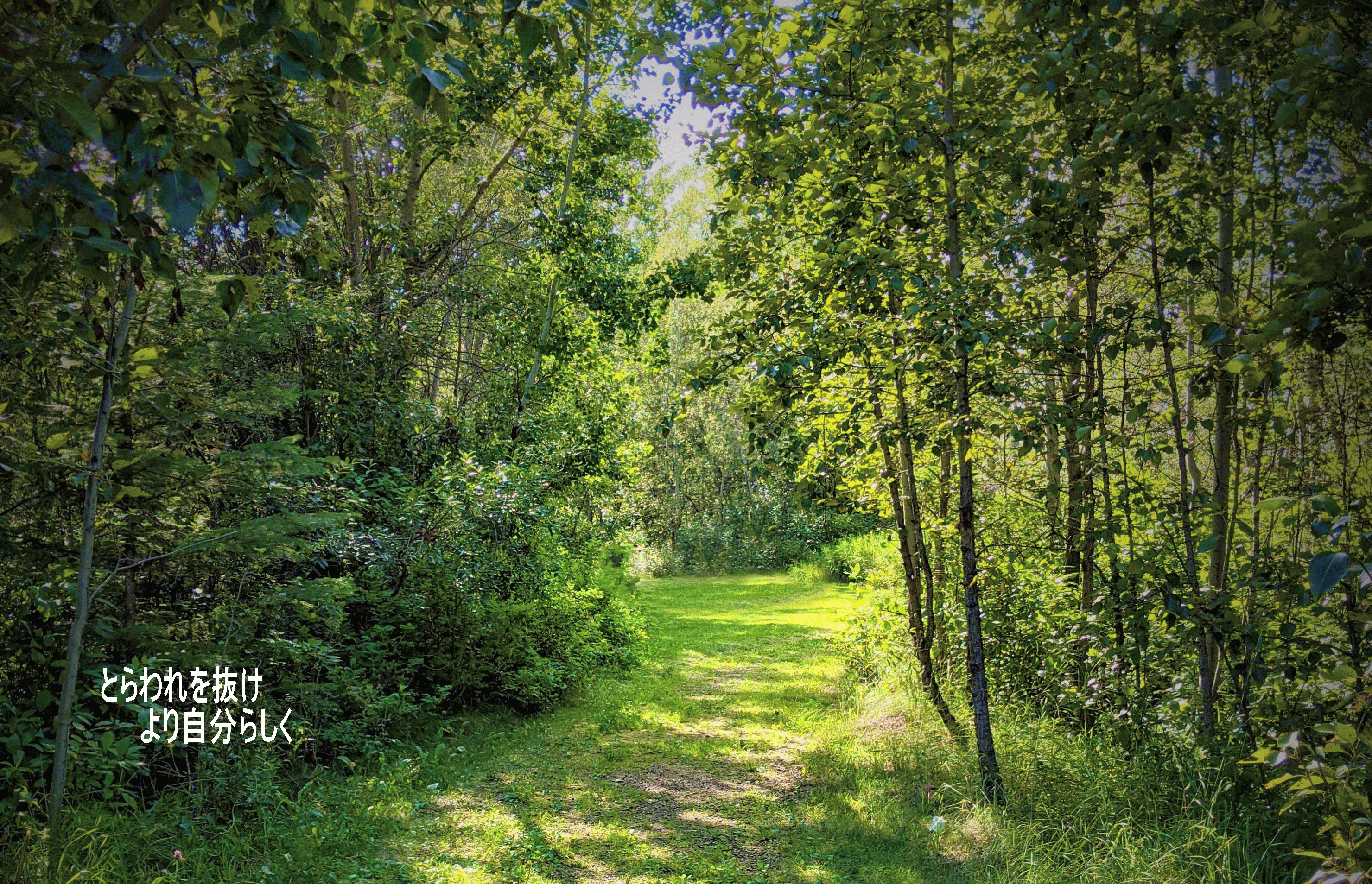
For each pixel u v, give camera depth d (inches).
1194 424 187.6
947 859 172.2
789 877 170.4
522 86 414.9
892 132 182.4
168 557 186.1
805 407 231.5
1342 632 142.9
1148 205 187.2
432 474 306.8
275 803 187.3
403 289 346.6
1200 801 157.6
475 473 294.2
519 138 456.1
